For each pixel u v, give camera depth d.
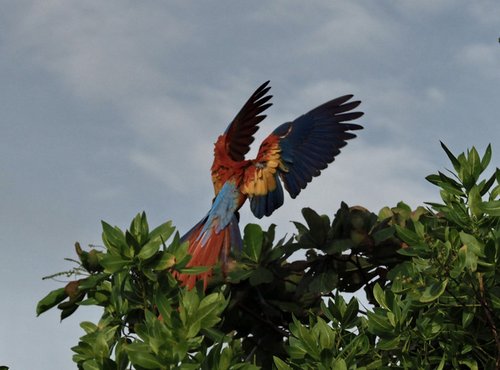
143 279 13.92
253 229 17.08
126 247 13.55
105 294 14.26
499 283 14.47
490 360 14.39
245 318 17.73
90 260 16.53
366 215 17.72
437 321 14.27
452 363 14.41
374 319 14.45
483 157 14.75
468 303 14.24
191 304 12.27
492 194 14.73
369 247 17.42
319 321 14.34
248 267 17.36
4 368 14.22
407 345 14.48
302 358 14.26
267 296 17.78
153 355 11.93
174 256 13.71
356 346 14.16
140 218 13.71
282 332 17.53
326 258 17.75
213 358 12.24
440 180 14.93
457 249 13.94
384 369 14.24
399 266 17.16
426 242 14.06
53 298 16.09
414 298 14.34
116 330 13.95
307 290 17.70
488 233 14.59
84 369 13.29
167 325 12.25
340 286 18.52
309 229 17.62
